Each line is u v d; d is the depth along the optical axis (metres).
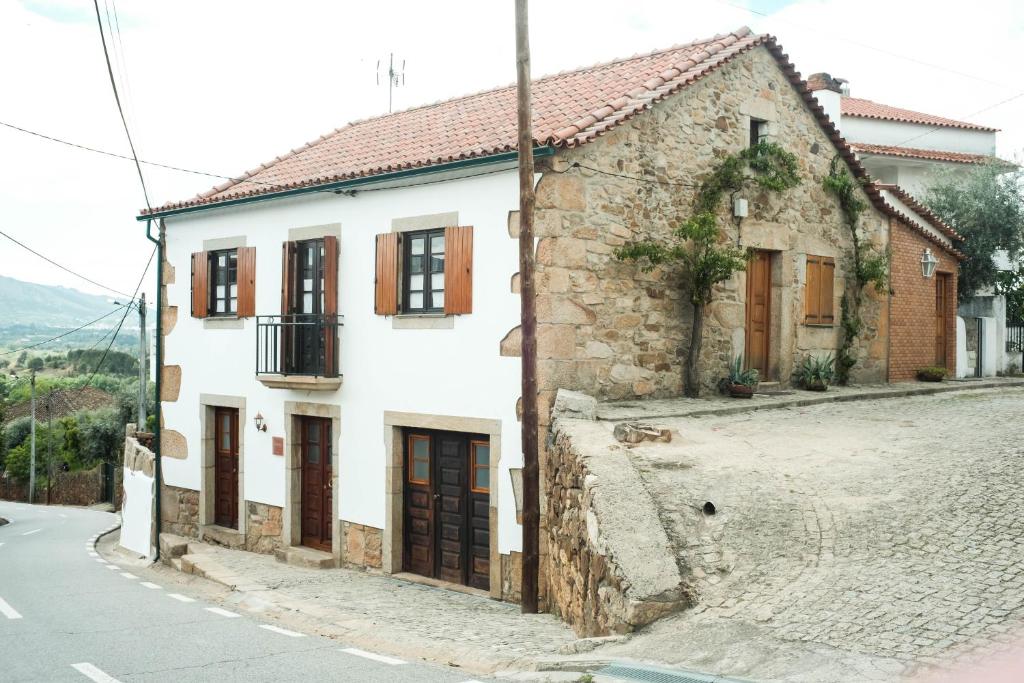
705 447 8.85
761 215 12.77
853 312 14.57
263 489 13.85
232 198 13.66
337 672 6.43
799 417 11.12
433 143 12.27
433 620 8.76
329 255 12.46
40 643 7.69
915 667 4.89
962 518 6.91
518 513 10.20
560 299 9.96
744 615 6.00
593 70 13.55
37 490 44.25
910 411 11.82
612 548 6.72
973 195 18.91
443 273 11.28
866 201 15.00
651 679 5.33
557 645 7.04
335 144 15.30
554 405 9.84
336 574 12.00
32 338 152.50
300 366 13.16
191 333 15.20
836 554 6.59
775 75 13.16
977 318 18.39
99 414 48.38
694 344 11.61
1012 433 9.67
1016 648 4.95
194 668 6.64
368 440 12.12
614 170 10.61
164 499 15.85
